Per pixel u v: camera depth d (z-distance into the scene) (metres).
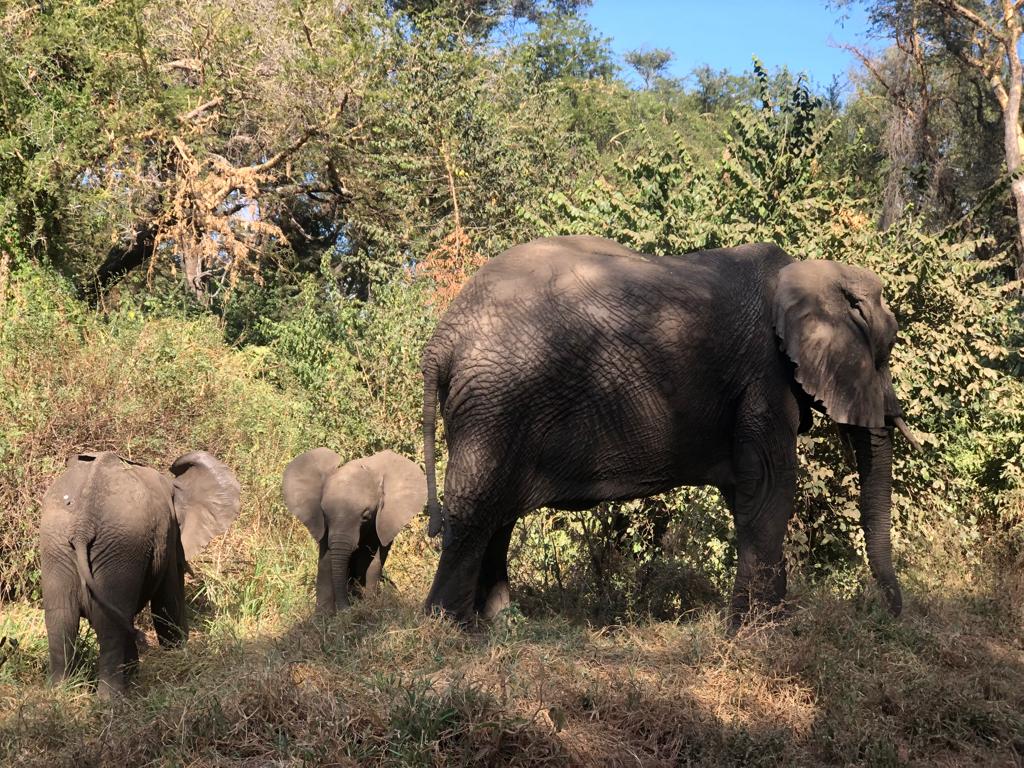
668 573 7.40
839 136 24.69
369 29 19.53
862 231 8.62
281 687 4.59
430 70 18.56
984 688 5.64
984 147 25.22
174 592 5.97
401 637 5.54
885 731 4.86
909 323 8.34
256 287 20.33
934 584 8.20
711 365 6.11
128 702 4.82
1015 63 22.53
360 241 22.17
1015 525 9.53
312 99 19.45
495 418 5.91
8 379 8.33
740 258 6.50
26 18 14.40
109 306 17.20
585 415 5.99
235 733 4.41
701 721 4.79
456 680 4.62
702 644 5.67
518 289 6.04
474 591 6.15
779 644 5.64
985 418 9.79
